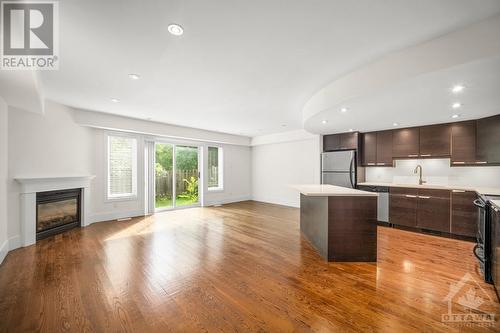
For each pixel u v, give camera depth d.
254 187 7.79
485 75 1.89
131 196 5.04
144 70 2.43
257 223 4.52
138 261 2.63
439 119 3.63
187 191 6.34
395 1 1.41
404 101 2.64
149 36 1.80
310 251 2.99
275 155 7.08
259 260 2.69
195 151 6.54
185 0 1.40
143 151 5.25
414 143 4.22
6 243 2.83
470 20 1.59
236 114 4.40
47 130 3.53
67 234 3.71
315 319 1.62
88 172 4.30
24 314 1.66
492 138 3.32
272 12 1.52
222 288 2.05
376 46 1.96
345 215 2.69
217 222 4.60
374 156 4.79
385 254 2.88
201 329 1.51
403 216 4.08
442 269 2.45
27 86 2.34
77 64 2.28
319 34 1.79
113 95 3.26
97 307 1.75
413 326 1.55
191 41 1.88
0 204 2.73
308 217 3.48
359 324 1.57
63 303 1.80
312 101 3.29
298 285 2.11
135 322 1.58
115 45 1.93
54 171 3.64
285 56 2.14
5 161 2.87
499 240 1.85
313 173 6.00
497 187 3.60
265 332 1.49
